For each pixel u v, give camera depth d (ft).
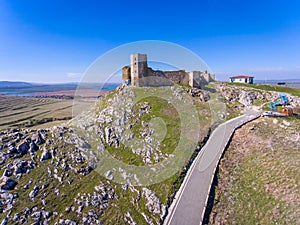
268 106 204.64
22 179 98.07
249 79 325.83
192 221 76.43
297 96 226.38
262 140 132.98
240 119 169.07
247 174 104.53
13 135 124.67
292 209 82.64
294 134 141.69
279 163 109.60
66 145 118.83
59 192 94.32
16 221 81.20
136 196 93.30
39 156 111.34
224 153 117.50
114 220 84.53
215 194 90.63
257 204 87.45
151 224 81.61
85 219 84.17
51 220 83.20
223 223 78.33
